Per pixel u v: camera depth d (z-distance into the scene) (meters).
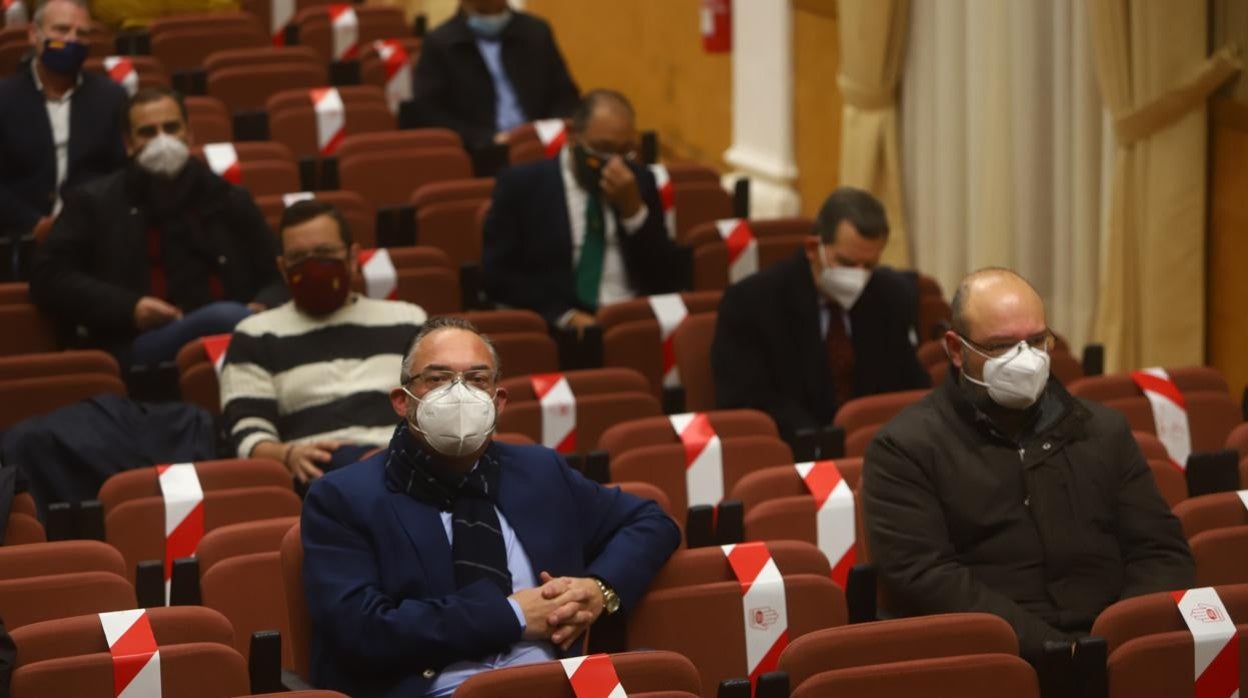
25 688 4.02
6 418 6.64
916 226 10.39
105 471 6.22
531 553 4.65
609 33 14.27
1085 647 4.32
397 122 10.68
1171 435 6.40
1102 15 8.34
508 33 10.70
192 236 7.82
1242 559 5.01
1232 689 4.38
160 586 4.87
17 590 4.59
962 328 4.88
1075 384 6.47
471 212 8.91
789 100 11.57
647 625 4.61
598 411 6.65
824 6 11.04
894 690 4.17
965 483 4.87
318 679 4.52
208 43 11.91
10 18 12.74
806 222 8.70
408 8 14.80
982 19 9.45
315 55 11.49
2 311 7.62
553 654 4.54
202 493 5.51
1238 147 8.12
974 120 9.60
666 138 13.49
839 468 5.52
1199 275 8.35
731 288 6.95
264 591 4.95
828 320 6.90
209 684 4.13
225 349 7.00
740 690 4.10
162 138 7.73
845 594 4.82
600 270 8.11
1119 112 8.39
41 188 9.28
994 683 4.22
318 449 6.15
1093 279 9.05
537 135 10.05
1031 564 4.85
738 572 4.66
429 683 4.41
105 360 6.90
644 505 4.84
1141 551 4.89
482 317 7.45
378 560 4.53
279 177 9.18
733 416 6.24
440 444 4.53
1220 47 8.12
